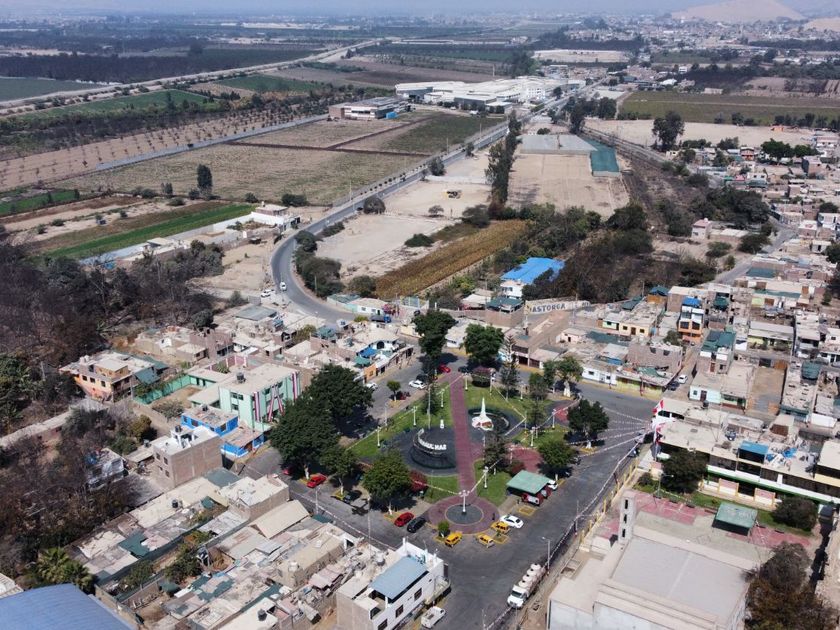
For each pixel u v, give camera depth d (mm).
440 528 139375
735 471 151125
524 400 193625
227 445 169125
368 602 115188
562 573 129000
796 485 145250
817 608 107438
